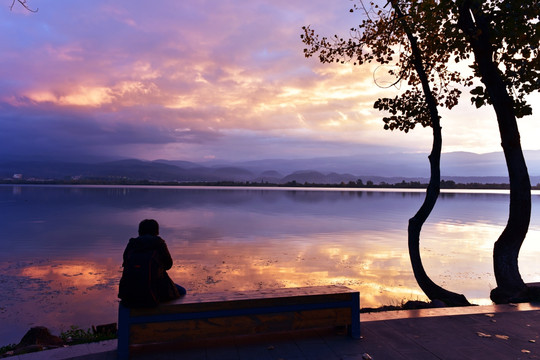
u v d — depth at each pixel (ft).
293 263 52.60
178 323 14.62
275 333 17.42
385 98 36.96
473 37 27.12
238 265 50.98
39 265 51.16
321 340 16.63
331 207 165.07
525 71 29.96
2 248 63.93
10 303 35.12
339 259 55.42
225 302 15.03
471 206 183.62
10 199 217.36
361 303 34.73
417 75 36.40
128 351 14.40
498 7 27.66
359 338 16.81
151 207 159.74
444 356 15.14
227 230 87.45
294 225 98.43
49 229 88.33
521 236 27.45
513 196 27.78
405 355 15.20
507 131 28.32
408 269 49.39
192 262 52.70
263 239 74.18
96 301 35.96
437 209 164.14
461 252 61.98
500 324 18.79
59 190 381.60
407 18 30.83
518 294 25.21
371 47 36.14
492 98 28.94
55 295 37.65
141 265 14.37
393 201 215.31
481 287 41.60
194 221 106.93
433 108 33.45
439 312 20.56
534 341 16.66
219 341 16.48
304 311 15.99
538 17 26.50
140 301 14.20
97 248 64.49
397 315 19.99
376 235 80.48
